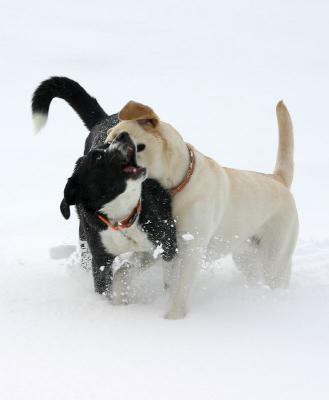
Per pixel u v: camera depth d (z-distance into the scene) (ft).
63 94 35.01
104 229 25.04
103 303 25.50
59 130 77.56
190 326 22.88
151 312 24.70
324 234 39.81
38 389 17.33
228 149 68.13
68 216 25.18
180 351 20.25
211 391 17.47
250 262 31.78
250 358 19.81
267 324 23.40
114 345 20.65
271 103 98.73
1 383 17.65
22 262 32.14
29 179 53.26
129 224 24.53
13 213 43.14
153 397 17.03
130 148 23.80
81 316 23.53
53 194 48.55
